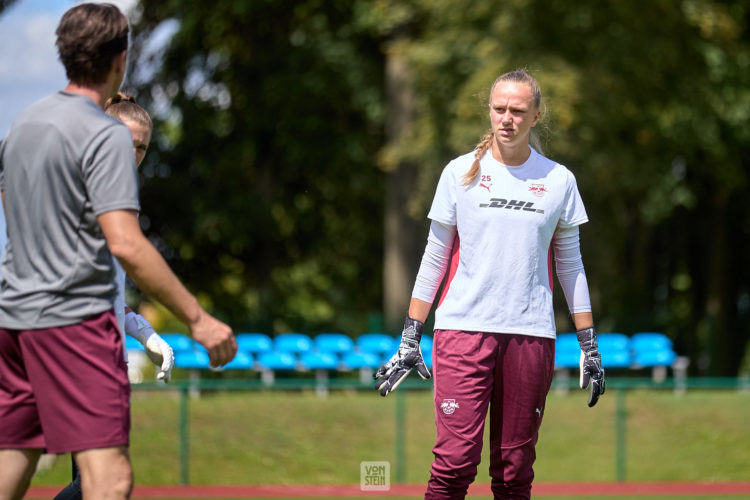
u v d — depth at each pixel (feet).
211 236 318.24
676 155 290.35
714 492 148.56
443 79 245.24
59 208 38.88
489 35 238.68
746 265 348.18
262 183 330.54
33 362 39.09
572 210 52.85
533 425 52.70
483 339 51.57
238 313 320.70
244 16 308.19
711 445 170.81
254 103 321.73
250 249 332.19
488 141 52.54
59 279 38.88
